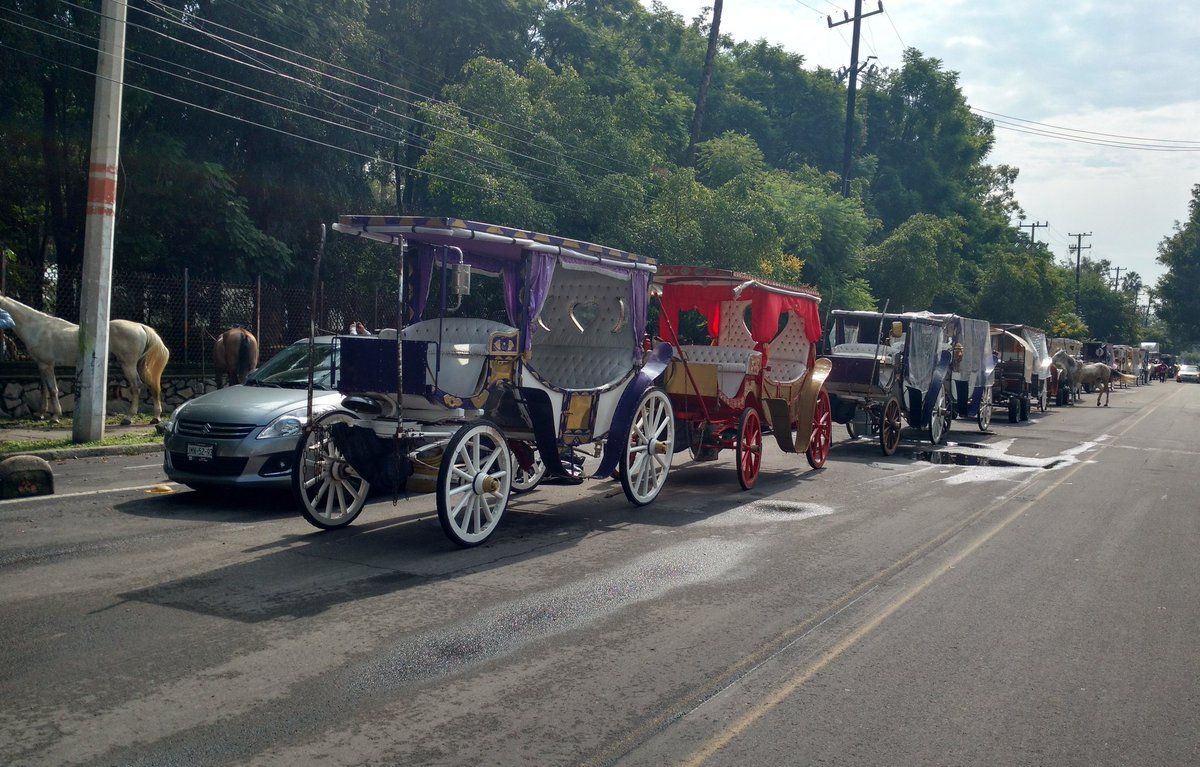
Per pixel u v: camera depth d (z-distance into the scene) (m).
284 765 3.56
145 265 19.66
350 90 23.14
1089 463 14.50
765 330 11.30
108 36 12.72
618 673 4.65
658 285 11.79
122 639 4.94
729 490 10.74
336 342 10.25
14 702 4.09
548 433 8.18
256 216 22.03
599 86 31.64
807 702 4.33
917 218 41.22
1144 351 64.94
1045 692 4.54
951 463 14.13
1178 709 4.37
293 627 5.22
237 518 8.20
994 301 54.56
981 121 61.66
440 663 4.72
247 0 19.66
